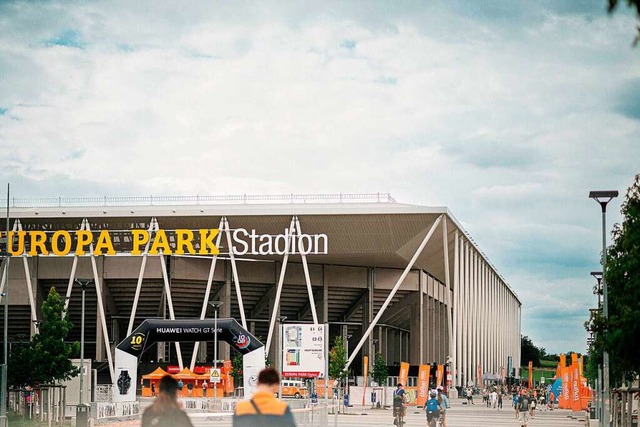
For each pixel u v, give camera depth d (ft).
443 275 510.58
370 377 409.08
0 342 402.31
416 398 323.16
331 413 263.29
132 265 400.88
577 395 272.51
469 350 495.41
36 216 388.78
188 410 230.48
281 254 395.96
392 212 387.34
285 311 448.65
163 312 419.95
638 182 110.93
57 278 402.72
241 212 389.39
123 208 390.83
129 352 208.85
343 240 399.03
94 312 417.49
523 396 197.98
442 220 389.60
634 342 102.22
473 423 225.76
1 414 147.13
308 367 127.34
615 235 126.00
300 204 395.55
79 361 221.66
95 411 166.81
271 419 44.37
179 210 389.80
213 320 209.97
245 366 209.97
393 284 454.81
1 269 402.52
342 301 458.50
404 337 554.46
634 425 152.76
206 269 409.49
